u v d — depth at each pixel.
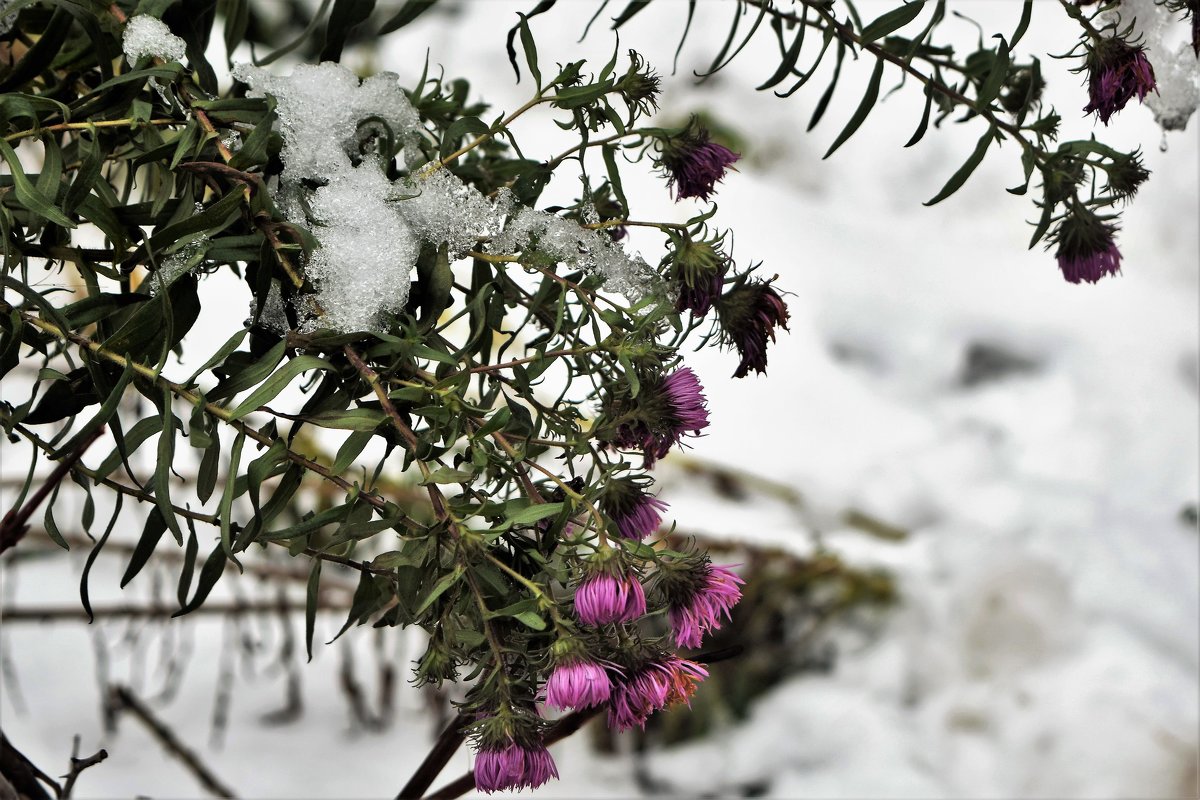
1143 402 2.74
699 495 2.38
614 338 0.86
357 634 2.00
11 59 0.91
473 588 0.82
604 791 1.86
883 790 1.89
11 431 0.84
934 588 2.18
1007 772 1.95
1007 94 0.99
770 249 2.92
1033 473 2.57
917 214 3.15
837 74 0.96
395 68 2.89
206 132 0.85
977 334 2.86
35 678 1.81
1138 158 0.92
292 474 0.84
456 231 0.88
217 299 2.04
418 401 0.84
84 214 0.85
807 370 2.73
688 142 0.88
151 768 1.64
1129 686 2.06
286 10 2.46
